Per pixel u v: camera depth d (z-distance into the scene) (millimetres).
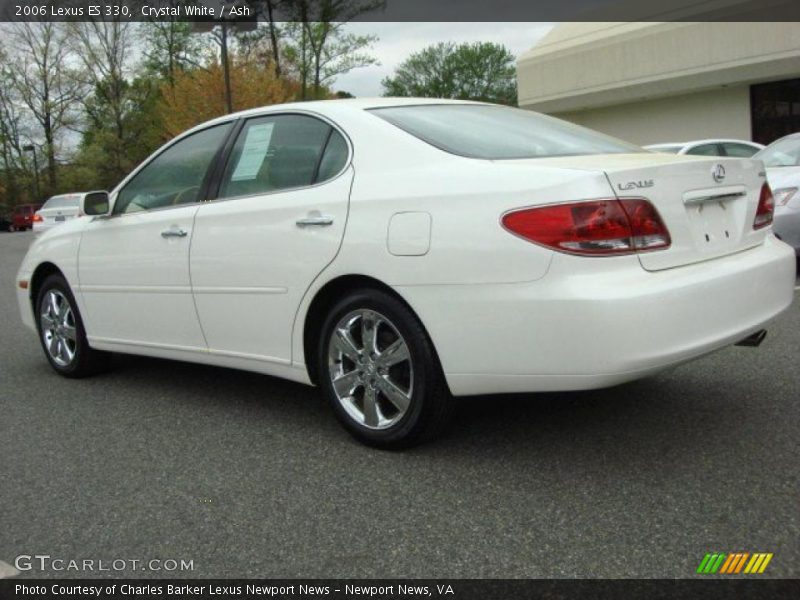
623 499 2941
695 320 2969
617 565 2490
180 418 4234
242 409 4352
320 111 3881
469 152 3381
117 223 4727
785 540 2588
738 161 3455
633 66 23391
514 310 2963
